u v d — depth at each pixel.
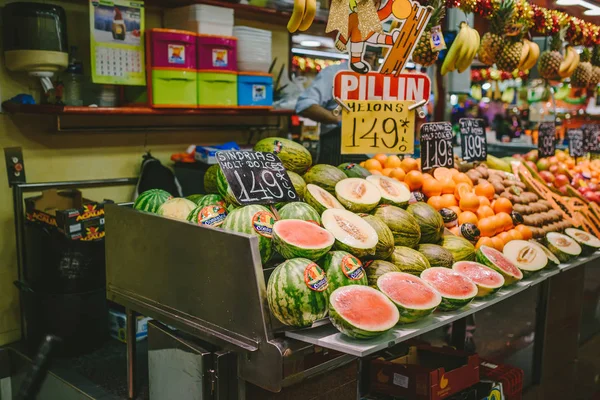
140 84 3.37
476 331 2.74
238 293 1.59
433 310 1.67
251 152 1.98
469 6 2.89
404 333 1.60
